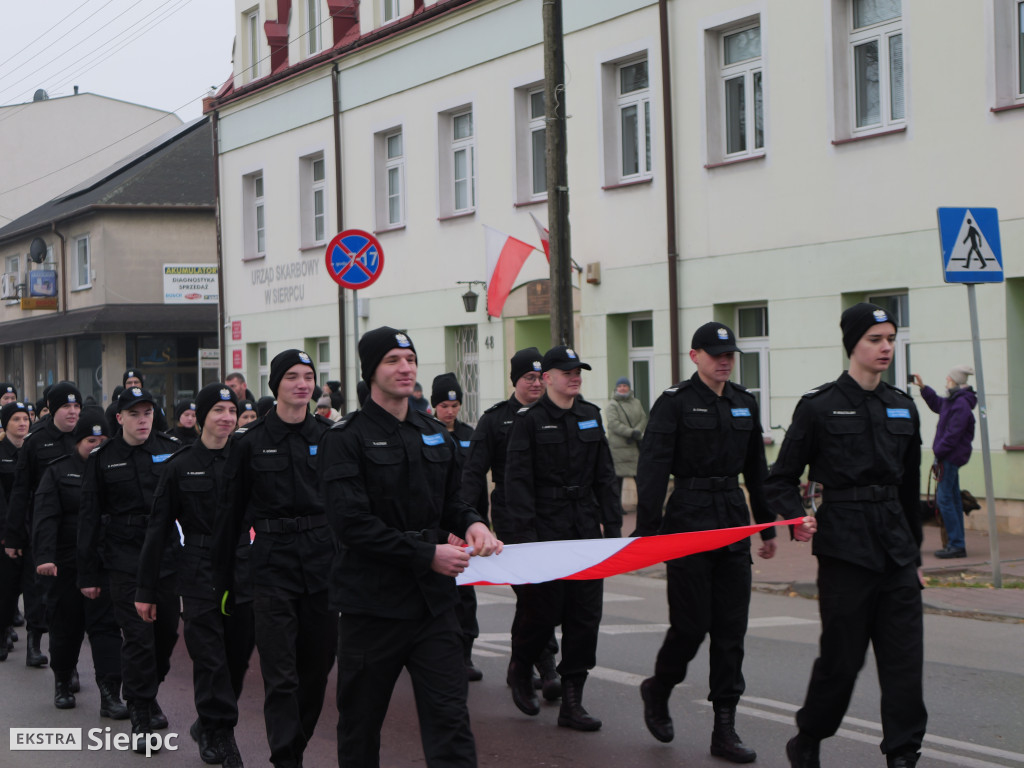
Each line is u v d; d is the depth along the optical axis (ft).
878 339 17.67
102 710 25.50
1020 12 44.80
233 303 95.40
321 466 15.53
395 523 15.57
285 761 18.65
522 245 60.18
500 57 66.64
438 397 29.66
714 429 20.45
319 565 19.29
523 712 24.00
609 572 16.74
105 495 24.09
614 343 61.05
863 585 17.40
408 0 75.25
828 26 50.29
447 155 72.13
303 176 86.07
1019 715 22.68
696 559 20.44
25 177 168.35
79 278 128.57
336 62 80.38
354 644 15.37
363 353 15.79
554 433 22.66
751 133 54.65
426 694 15.11
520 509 22.52
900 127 47.85
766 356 54.34
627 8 58.85
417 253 74.28
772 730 22.11
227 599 19.58
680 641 20.66
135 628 23.13
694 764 20.24
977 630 30.63
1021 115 44.06
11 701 27.02
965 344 45.93
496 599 38.81
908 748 17.33
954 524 40.83
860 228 49.39
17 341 134.00
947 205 46.37
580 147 62.08
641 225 58.85
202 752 21.33
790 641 29.96
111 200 120.78
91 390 128.16
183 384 124.77
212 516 21.53
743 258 54.13
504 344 67.51
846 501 17.56
